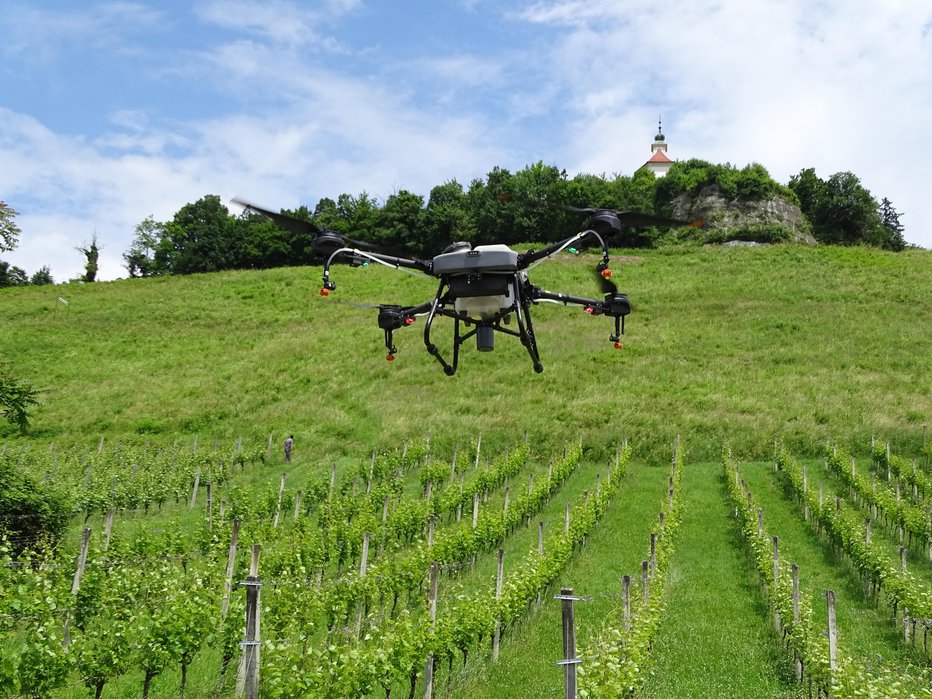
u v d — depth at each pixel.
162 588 13.09
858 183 89.44
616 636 10.88
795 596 13.73
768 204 81.31
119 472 28.75
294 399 38.41
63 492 22.08
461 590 16.89
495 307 7.75
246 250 96.81
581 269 62.44
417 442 31.78
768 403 34.31
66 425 35.81
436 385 38.94
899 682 10.62
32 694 10.20
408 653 11.31
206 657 13.46
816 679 11.70
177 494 26.58
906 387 36.06
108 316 57.12
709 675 13.11
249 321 55.34
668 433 31.38
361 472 28.14
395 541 19.88
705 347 43.59
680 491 24.97
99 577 14.16
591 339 45.31
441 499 22.95
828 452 28.59
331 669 10.23
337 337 48.84
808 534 21.88
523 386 38.03
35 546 17.75
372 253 7.72
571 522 19.81
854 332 45.44
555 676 12.94
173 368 44.69
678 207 83.88
